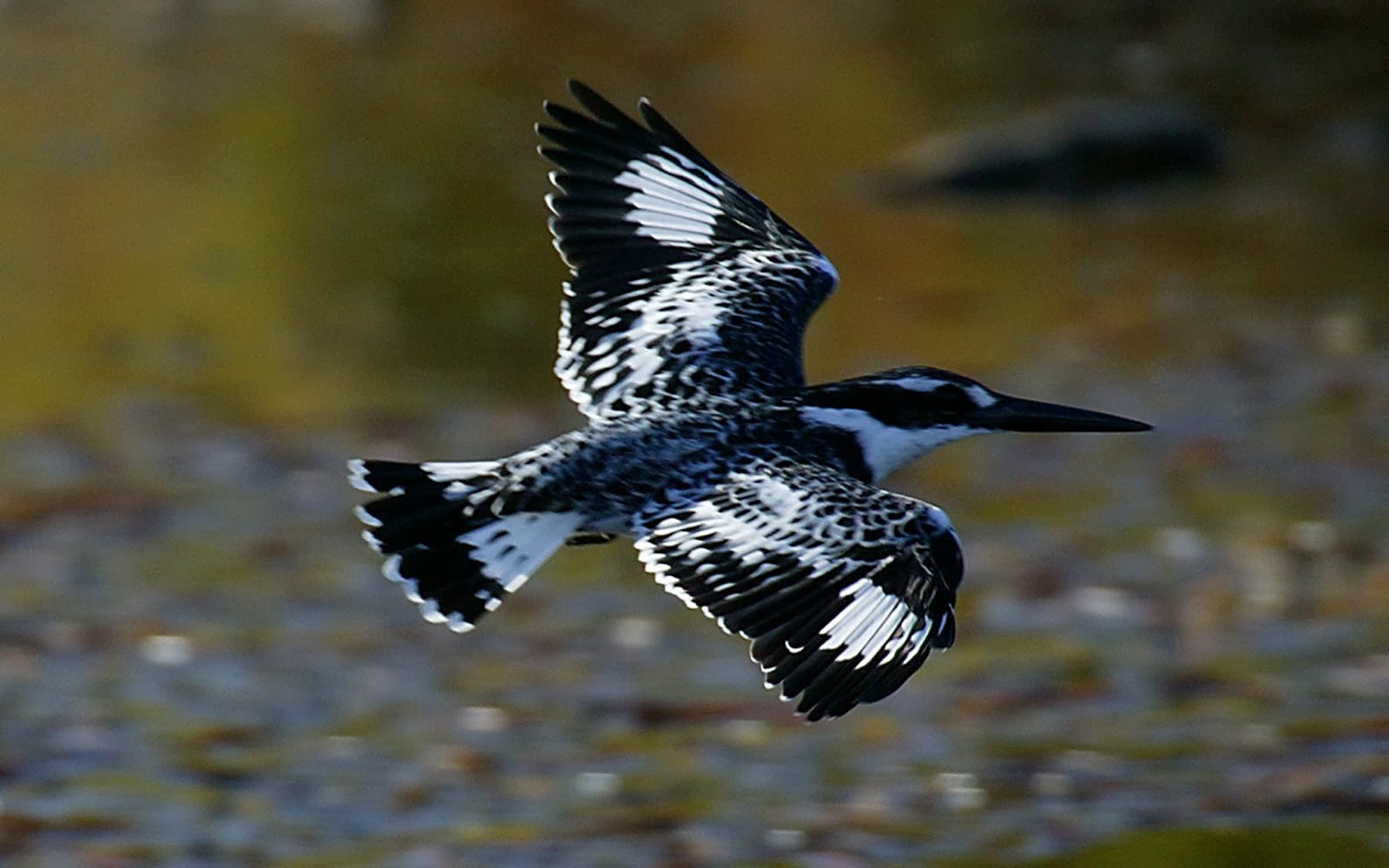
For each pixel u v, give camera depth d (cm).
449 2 3048
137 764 1221
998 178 2339
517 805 1177
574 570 1495
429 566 727
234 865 1113
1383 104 2639
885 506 733
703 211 884
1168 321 1978
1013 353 1906
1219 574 1478
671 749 1242
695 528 731
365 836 1146
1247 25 2914
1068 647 1370
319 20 2973
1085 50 2831
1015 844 1129
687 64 2772
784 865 1109
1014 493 1627
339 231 2198
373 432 1717
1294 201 2336
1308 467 1658
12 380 1812
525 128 2545
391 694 1311
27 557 1491
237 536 1536
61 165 2370
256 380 1822
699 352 823
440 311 1994
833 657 707
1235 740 1239
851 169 2417
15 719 1269
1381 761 1205
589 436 756
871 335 1953
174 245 2147
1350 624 1389
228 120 2550
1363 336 1930
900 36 2883
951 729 1264
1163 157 2386
